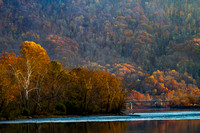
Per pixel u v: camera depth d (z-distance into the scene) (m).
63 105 119.50
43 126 79.00
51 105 119.62
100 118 110.75
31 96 113.00
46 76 116.44
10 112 103.88
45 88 114.75
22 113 106.56
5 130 69.81
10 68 119.19
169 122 92.25
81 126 78.62
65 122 93.12
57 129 71.81
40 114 112.94
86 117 113.50
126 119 107.69
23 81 108.69
